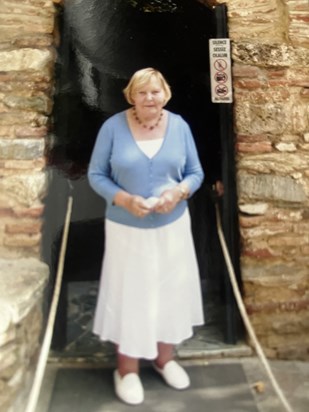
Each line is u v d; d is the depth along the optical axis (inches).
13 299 83.1
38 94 101.9
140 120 87.4
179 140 88.6
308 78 103.3
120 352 90.3
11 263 99.5
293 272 105.6
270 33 103.6
